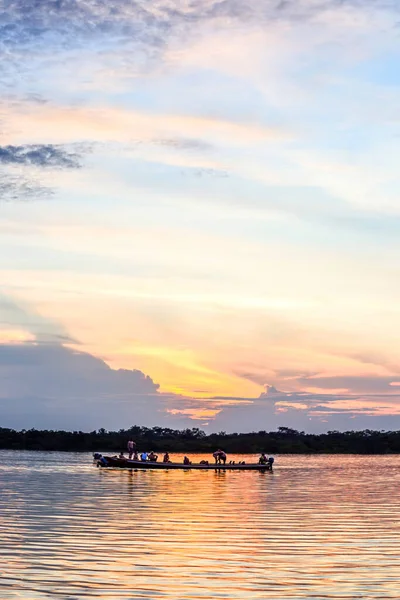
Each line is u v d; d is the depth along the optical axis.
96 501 58.16
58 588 27.48
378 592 27.45
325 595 27.05
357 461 180.00
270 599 26.48
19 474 96.62
